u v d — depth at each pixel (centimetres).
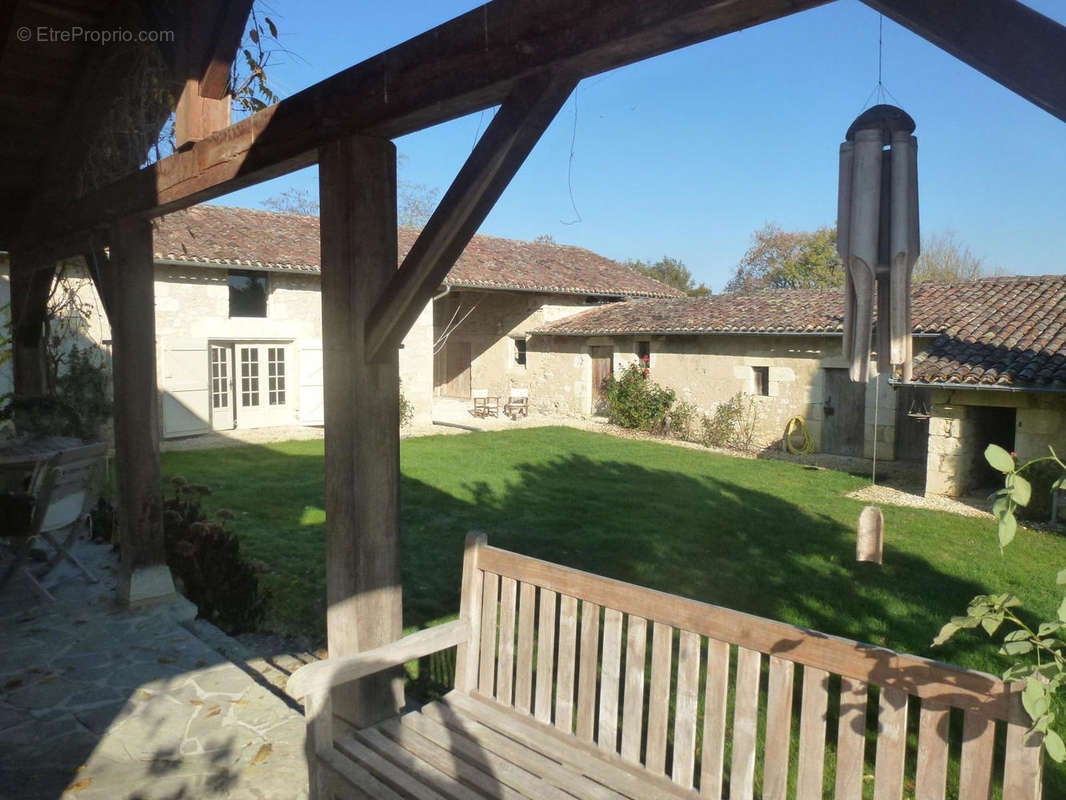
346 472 270
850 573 581
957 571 593
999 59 130
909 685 171
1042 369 841
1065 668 155
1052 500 805
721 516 780
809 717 188
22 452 521
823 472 1101
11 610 448
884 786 174
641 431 1577
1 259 1060
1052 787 296
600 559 608
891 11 143
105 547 585
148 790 268
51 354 708
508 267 1883
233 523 706
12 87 442
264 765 287
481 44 215
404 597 507
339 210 266
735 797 200
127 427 446
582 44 190
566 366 1855
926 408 1167
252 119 309
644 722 353
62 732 309
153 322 452
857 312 191
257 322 1385
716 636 206
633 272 2303
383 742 237
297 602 492
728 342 1427
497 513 775
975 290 1230
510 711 256
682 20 169
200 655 389
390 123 249
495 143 212
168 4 353
